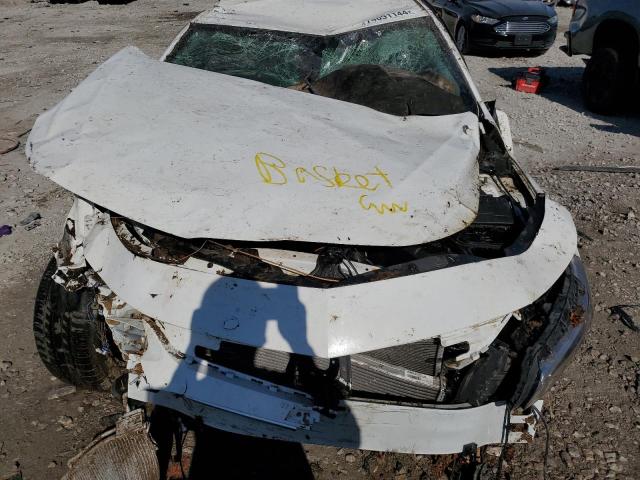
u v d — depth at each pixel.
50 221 4.12
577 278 2.25
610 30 6.21
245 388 1.87
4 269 3.56
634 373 2.81
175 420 1.96
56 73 7.79
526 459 2.37
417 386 2.04
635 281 3.51
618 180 4.77
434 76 3.18
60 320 2.35
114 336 2.04
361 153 2.24
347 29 3.24
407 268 1.92
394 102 2.74
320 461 2.39
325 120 2.46
